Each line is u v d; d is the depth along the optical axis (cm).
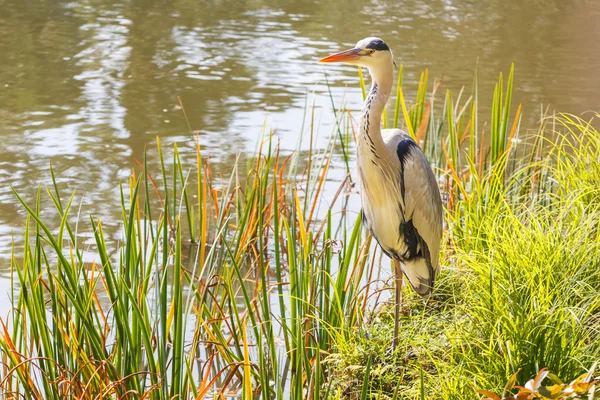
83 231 988
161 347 588
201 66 1830
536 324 565
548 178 937
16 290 839
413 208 711
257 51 1983
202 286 819
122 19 2350
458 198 982
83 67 1803
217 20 2370
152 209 1068
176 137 1344
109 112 1478
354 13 2541
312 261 721
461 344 599
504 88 1703
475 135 1020
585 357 561
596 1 2877
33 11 2411
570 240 685
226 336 779
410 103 1547
